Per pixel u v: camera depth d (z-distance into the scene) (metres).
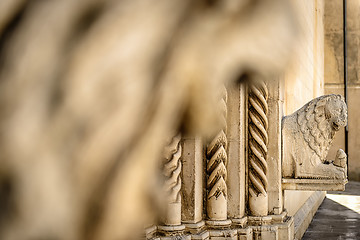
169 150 3.31
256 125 3.92
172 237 3.22
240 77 0.48
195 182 3.42
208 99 0.52
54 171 0.48
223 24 0.47
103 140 0.49
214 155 3.59
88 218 0.50
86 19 0.48
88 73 0.47
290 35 0.46
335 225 6.35
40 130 0.47
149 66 0.48
